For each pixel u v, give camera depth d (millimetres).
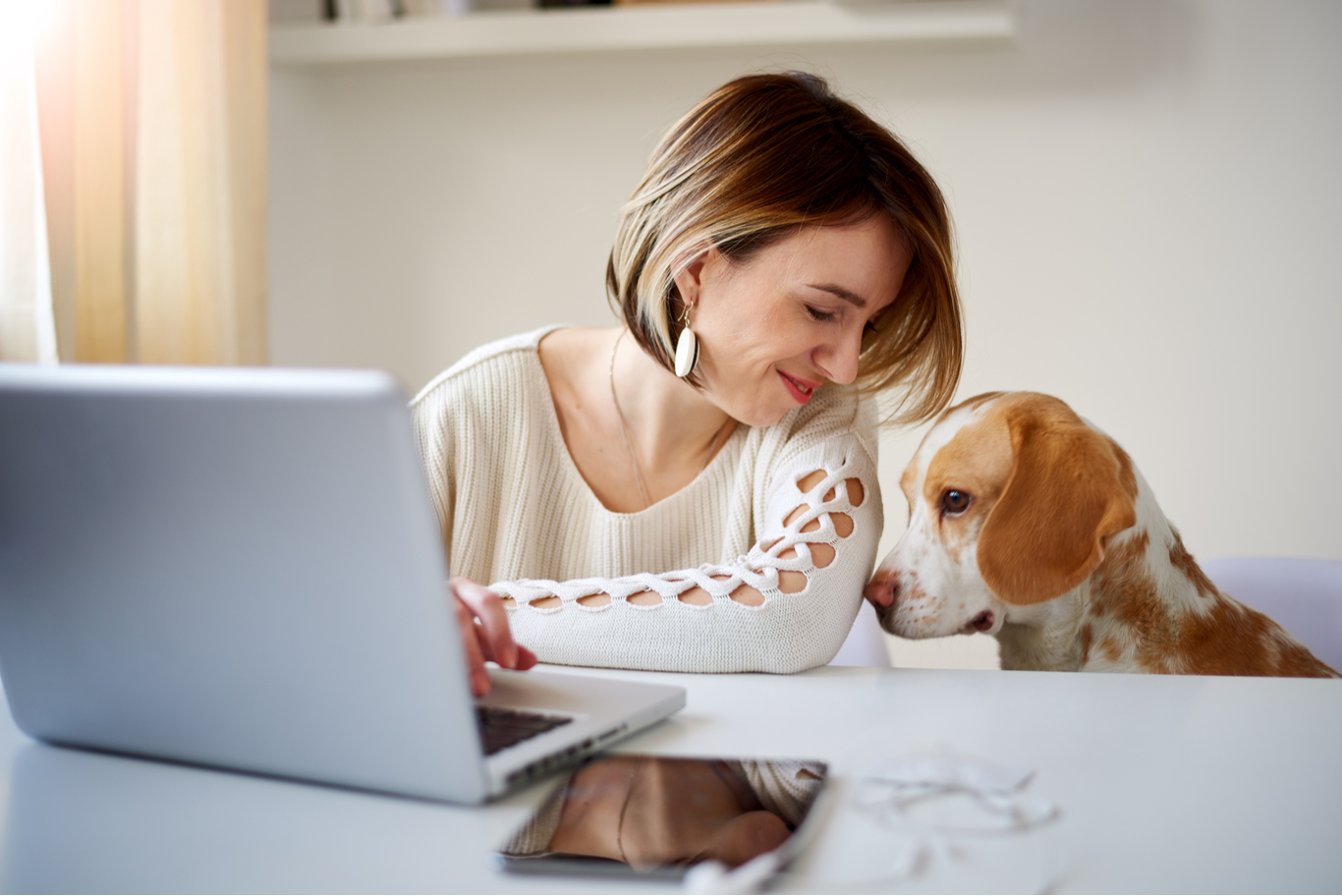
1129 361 2262
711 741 669
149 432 540
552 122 2471
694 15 2234
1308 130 2143
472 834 525
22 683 649
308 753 575
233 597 555
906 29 2145
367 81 2543
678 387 1159
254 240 1965
